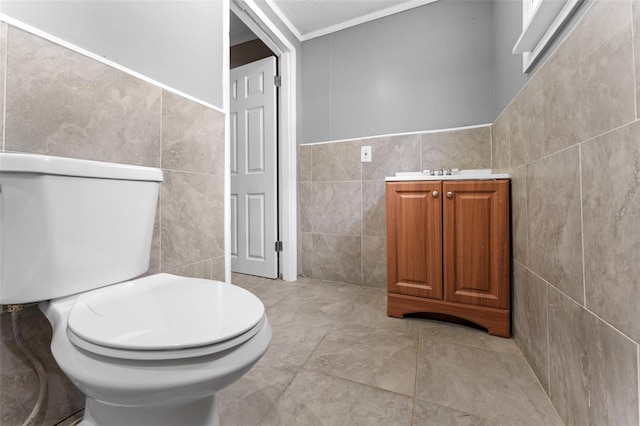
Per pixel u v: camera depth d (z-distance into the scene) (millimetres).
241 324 574
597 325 662
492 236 1341
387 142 2051
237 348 550
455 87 1901
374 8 2066
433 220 1455
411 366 1104
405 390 970
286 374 1060
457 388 977
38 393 784
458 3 1890
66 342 559
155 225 1125
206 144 1373
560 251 842
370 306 1720
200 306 662
